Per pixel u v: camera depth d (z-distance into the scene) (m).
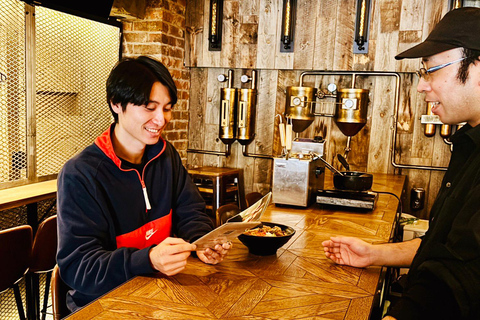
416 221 3.17
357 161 3.88
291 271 1.39
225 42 4.11
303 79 3.96
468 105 1.17
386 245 1.46
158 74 1.44
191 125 4.41
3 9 2.77
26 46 2.95
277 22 3.92
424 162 3.69
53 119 3.25
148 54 3.88
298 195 2.33
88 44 3.51
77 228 1.36
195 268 1.40
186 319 1.04
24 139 3.03
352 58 3.72
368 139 3.83
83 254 1.33
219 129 4.13
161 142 1.66
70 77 3.36
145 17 3.86
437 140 3.64
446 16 1.20
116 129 1.55
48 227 2.29
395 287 2.82
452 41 1.13
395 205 2.49
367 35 3.66
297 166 2.31
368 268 1.44
